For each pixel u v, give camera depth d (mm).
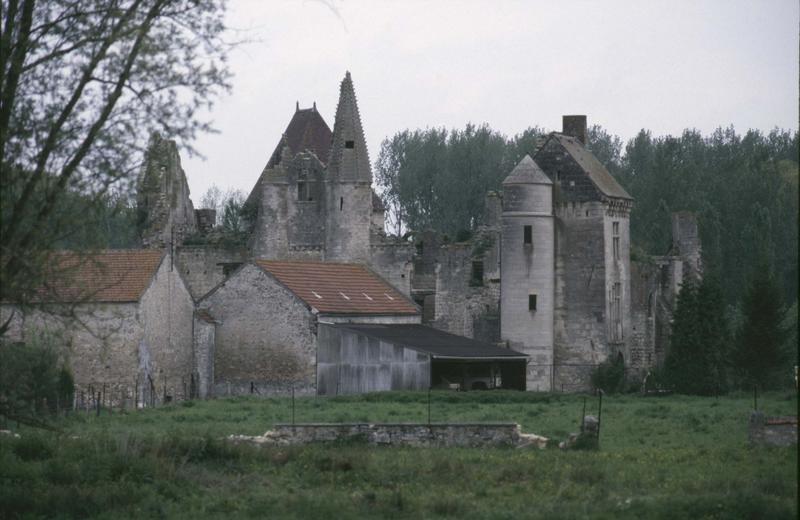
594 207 107125
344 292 97750
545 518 37781
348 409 72188
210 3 38000
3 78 37719
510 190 106688
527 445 52844
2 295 37906
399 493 41156
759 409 70250
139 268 87500
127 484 43406
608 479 44562
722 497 39094
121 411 72188
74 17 38281
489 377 95562
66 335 82188
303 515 39750
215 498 42469
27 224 38000
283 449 50312
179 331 91188
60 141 37906
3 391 50188
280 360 92062
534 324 106125
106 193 38219
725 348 94188
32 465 46688
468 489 43500
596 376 102500
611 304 107812
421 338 93000
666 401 81562
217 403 78812
